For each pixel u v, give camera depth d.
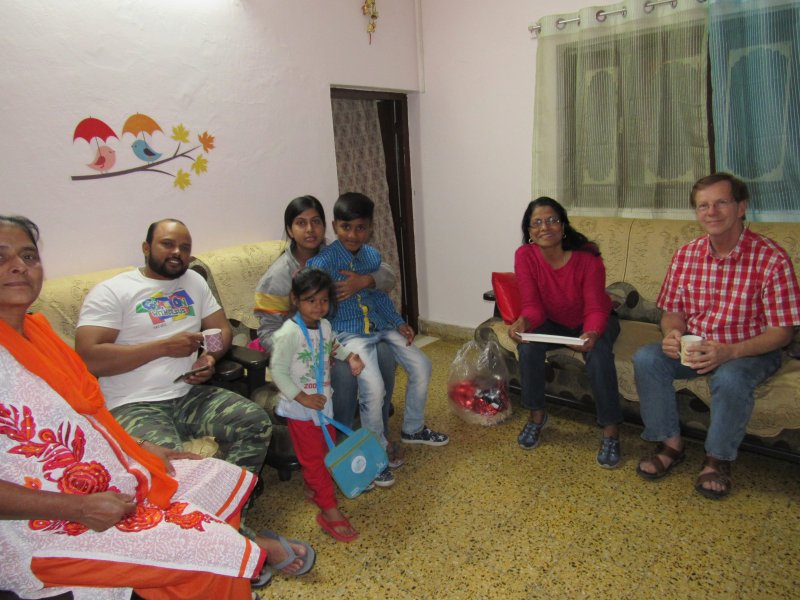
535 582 1.63
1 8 1.94
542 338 2.22
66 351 1.32
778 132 2.43
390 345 2.41
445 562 1.74
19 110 2.02
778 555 1.68
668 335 2.08
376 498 2.11
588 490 2.08
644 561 1.69
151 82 2.36
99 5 2.18
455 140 3.61
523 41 3.17
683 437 2.23
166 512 1.27
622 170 2.94
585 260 2.33
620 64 2.81
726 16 2.44
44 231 2.13
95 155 2.23
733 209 1.95
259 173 2.84
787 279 1.93
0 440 1.07
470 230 3.70
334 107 3.62
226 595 1.23
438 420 2.71
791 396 1.88
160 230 1.93
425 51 3.62
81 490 1.16
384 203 3.91
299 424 1.89
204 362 1.92
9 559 1.07
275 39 2.81
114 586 1.13
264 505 2.10
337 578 1.70
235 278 2.49
